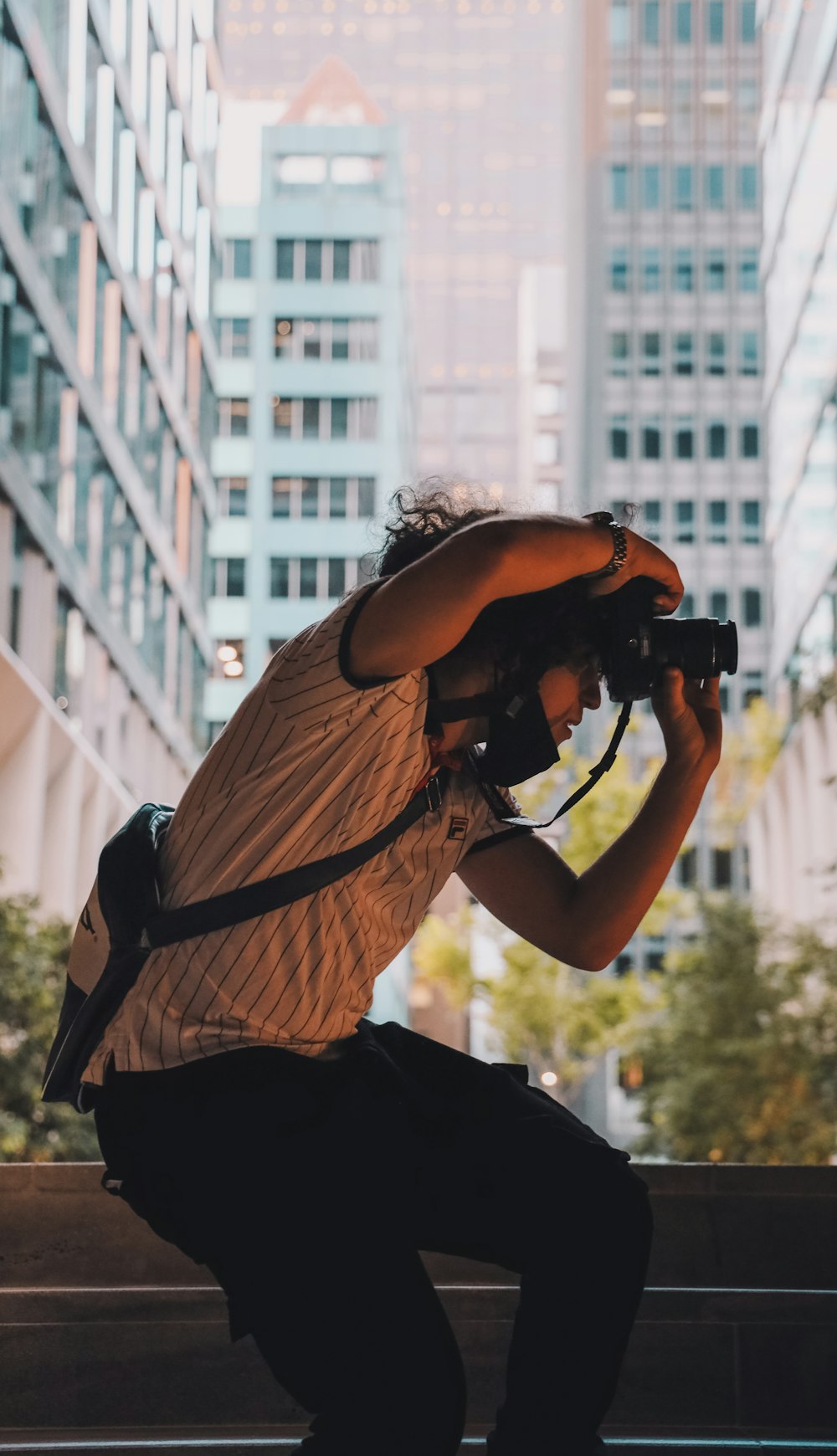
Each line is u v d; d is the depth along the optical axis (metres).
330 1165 1.73
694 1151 28.95
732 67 80.56
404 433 78.69
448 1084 1.88
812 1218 3.67
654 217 79.56
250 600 69.00
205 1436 2.91
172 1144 1.76
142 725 42.69
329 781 1.72
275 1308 1.76
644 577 1.85
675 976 32.06
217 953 1.74
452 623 1.64
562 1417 1.73
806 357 48.00
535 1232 1.78
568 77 93.06
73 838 33.25
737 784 59.41
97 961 1.89
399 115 159.62
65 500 32.75
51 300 31.09
